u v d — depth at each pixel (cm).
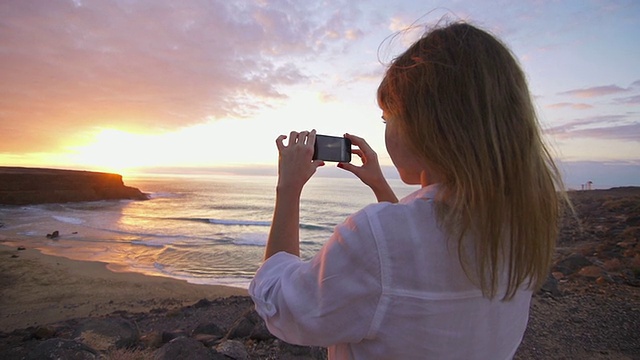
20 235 3391
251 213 7062
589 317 625
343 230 78
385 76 95
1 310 1203
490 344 78
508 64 81
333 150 128
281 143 109
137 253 2623
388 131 94
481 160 72
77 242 3062
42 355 442
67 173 8456
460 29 85
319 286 75
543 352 509
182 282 1625
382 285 71
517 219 74
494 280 72
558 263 1102
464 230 70
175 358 453
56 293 1407
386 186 131
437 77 79
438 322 71
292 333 81
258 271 92
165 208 7750
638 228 1772
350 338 75
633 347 520
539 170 78
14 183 7019
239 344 503
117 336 580
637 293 755
